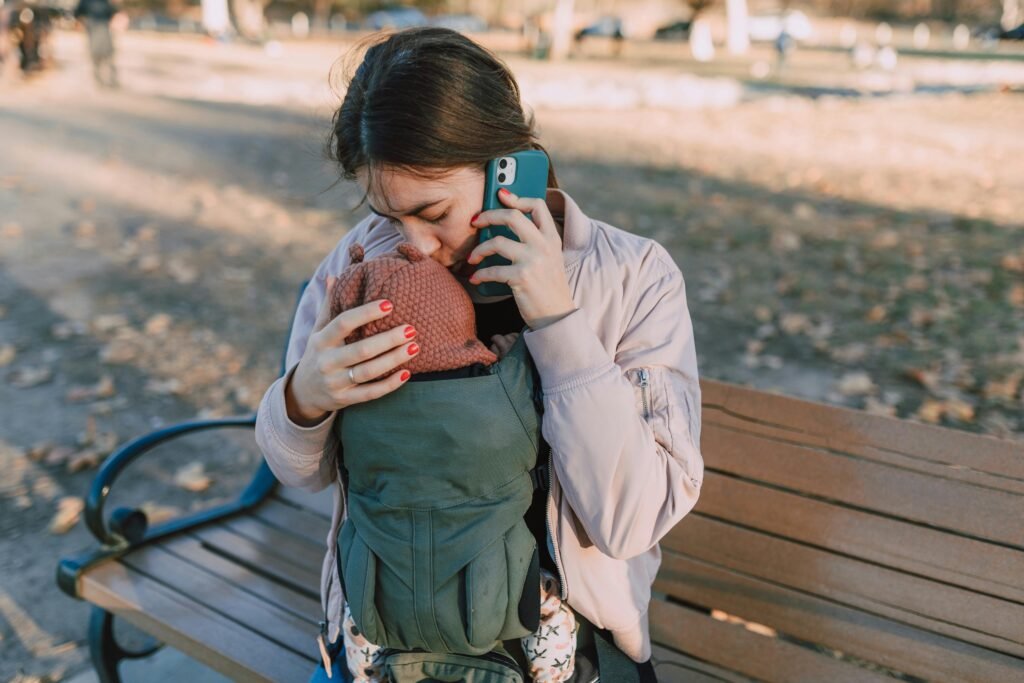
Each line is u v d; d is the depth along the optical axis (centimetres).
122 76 1639
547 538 158
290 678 191
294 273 615
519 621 144
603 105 1575
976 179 923
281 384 159
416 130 136
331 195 816
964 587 181
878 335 496
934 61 3006
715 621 204
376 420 143
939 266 615
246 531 255
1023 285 566
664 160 1036
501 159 146
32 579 308
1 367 464
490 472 141
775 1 6269
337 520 174
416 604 141
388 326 140
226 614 215
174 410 427
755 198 839
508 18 4991
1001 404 407
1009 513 179
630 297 159
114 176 870
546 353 146
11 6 1472
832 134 1238
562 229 171
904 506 188
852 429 196
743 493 205
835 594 192
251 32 3412
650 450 145
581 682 158
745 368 461
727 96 1678
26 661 272
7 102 1258
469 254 155
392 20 4222
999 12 5869
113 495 358
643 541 147
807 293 568
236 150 1007
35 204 761
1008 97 1744
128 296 564
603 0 5381
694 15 4094
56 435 401
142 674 268
